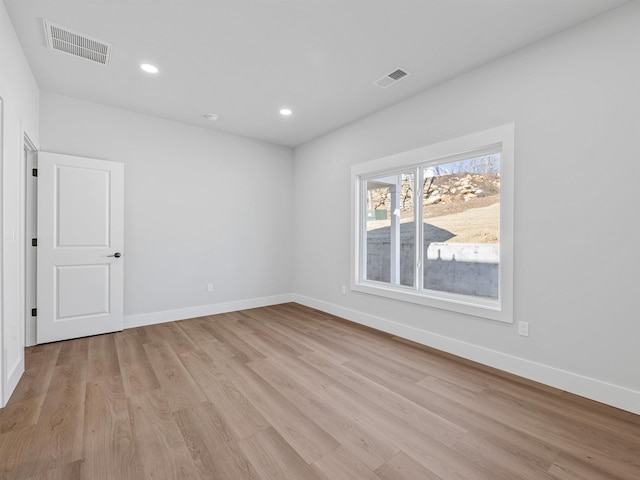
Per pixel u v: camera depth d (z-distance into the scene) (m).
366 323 3.81
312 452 1.57
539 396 2.13
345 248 4.16
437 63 2.68
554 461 1.51
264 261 4.88
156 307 3.91
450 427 1.78
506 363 2.52
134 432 1.72
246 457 1.53
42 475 1.40
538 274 2.35
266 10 2.08
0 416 1.85
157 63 2.71
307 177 4.87
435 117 3.06
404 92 3.21
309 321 4.01
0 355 1.93
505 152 2.52
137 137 3.75
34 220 3.07
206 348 3.03
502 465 1.49
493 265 2.77
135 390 2.19
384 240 3.78
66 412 1.90
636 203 1.95
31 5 2.02
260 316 4.25
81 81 3.01
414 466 1.48
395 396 2.13
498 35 2.30
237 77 2.94
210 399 2.08
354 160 4.01
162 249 3.95
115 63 2.71
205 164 4.27
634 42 1.95
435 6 2.03
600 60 2.07
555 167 2.27
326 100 3.41
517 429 1.77
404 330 3.35
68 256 3.21
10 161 2.13
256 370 2.54
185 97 3.36
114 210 3.48
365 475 1.42
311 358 2.79
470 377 2.42
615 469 1.46
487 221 2.81
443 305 2.97
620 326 2.00
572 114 2.19
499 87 2.58
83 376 2.40
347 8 2.06
